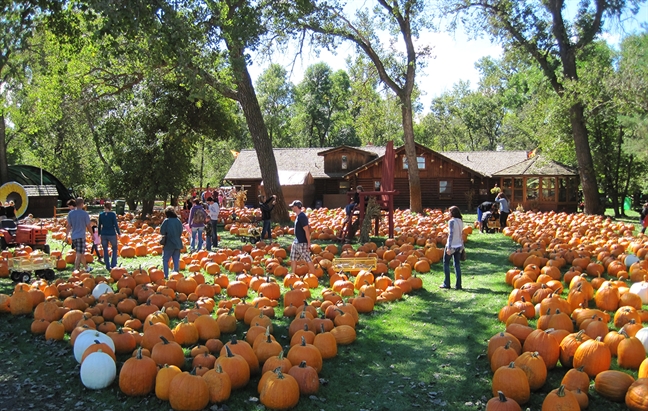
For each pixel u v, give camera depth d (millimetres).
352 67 30156
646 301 9836
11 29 14977
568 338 6961
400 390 6422
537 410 5895
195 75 13898
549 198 36594
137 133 27344
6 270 12781
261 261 14250
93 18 12188
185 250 16359
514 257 14125
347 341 7926
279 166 45375
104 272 13305
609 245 15547
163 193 27578
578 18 27875
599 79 25812
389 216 17984
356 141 73375
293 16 22109
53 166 44969
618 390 5922
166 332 7527
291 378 6055
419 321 9078
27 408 5953
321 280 12312
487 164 41312
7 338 8289
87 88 24500
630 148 24922
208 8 15453
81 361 6938
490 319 9078
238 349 6754
